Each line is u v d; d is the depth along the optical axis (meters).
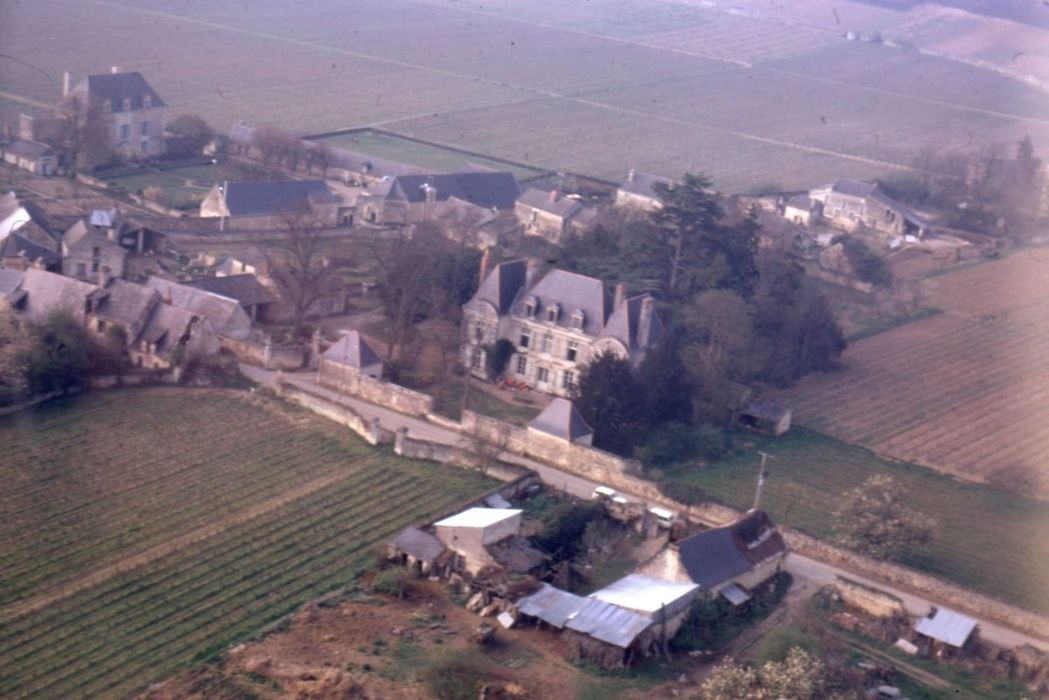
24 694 93.50
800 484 142.25
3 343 143.00
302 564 114.62
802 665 97.19
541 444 141.12
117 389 146.88
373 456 136.88
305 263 171.62
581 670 101.69
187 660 98.69
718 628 110.12
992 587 122.19
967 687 104.44
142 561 112.94
